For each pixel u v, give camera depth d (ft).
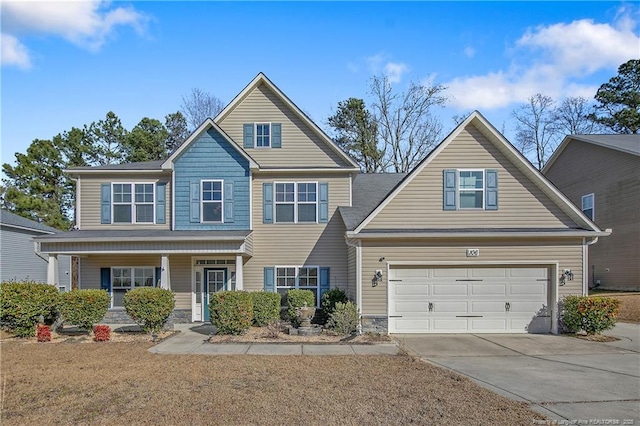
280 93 61.67
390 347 41.73
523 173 51.34
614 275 75.05
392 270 49.52
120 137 129.29
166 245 52.85
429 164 51.19
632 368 33.94
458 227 50.67
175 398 25.76
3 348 41.55
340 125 121.90
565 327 49.26
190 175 58.65
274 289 59.41
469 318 49.55
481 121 50.37
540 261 49.62
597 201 80.07
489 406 24.36
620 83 131.64
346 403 24.79
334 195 60.70
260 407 24.09
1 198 115.55
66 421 22.47
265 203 60.29
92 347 41.83
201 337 47.09
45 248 52.70
